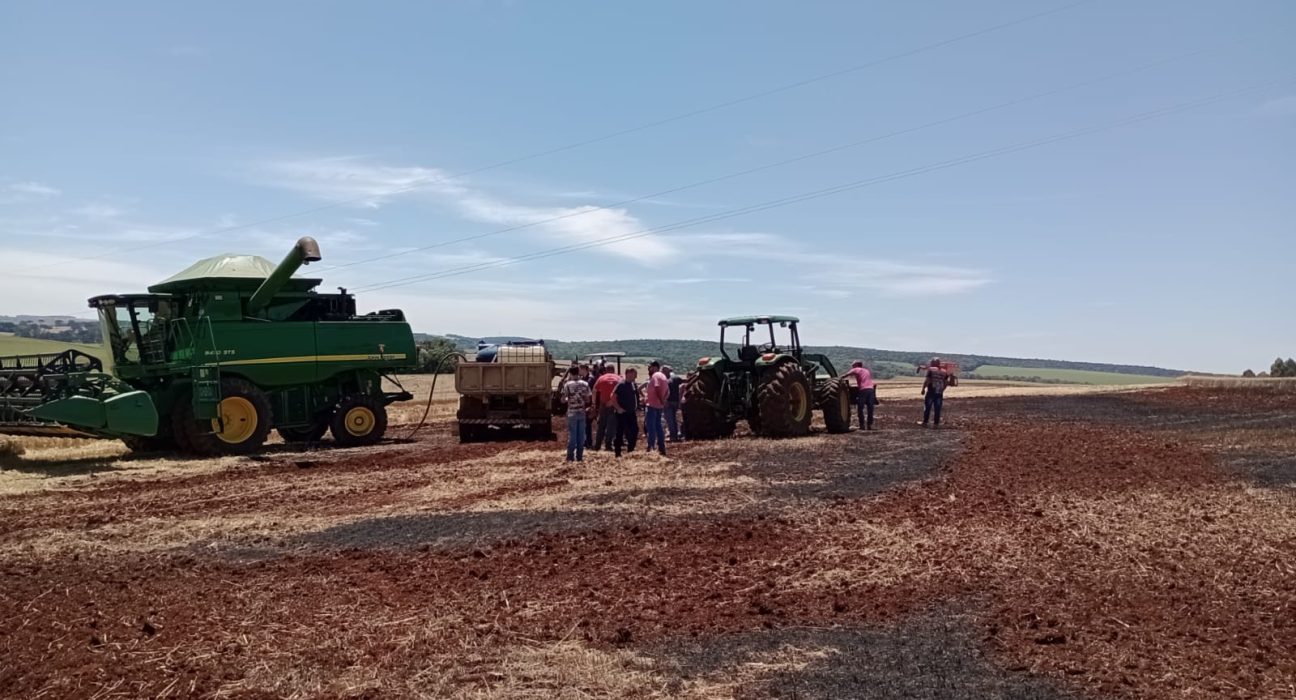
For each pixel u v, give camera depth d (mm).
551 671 5488
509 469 14680
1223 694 4961
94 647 6082
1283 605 6637
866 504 10711
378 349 20312
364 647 6012
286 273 18125
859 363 20906
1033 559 8094
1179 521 9656
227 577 8000
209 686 5336
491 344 23922
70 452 18219
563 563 8219
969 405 33531
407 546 9008
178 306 18953
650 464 14523
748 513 10227
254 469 15508
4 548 9266
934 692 5035
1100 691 5016
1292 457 14578
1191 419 24609
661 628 6328
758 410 19156
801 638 6043
